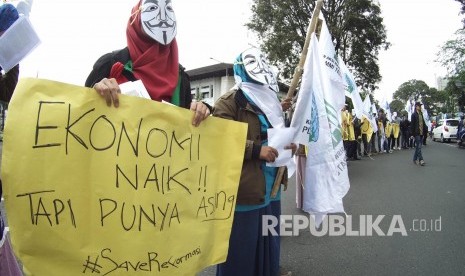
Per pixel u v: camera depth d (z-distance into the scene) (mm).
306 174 2885
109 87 1626
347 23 27406
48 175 1484
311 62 2777
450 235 4324
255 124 2574
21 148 1436
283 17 27547
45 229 1478
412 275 3303
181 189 1908
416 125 11586
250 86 2639
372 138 16438
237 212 2473
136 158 1729
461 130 21234
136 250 1702
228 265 2498
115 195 1655
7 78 1793
